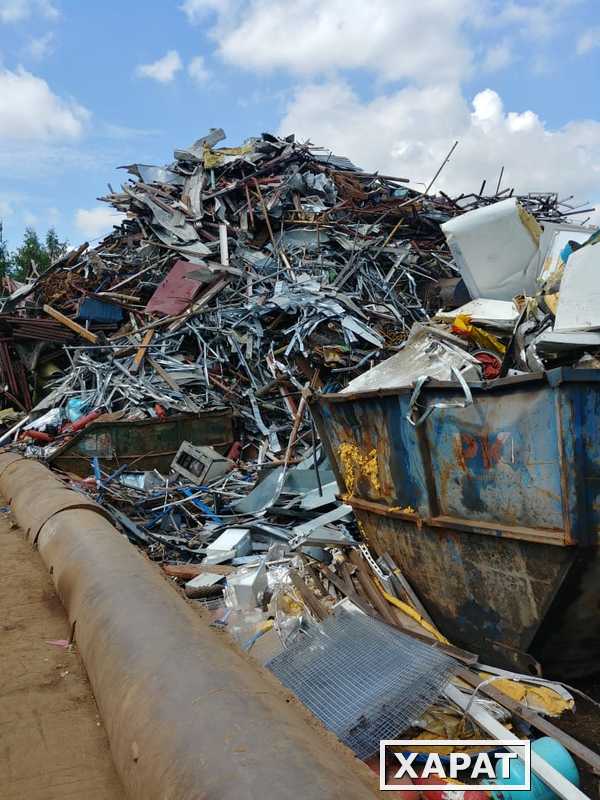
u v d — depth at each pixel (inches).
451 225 337.4
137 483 413.7
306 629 205.6
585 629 177.8
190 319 595.8
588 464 158.6
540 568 170.4
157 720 106.0
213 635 140.3
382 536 233.1
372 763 141.9
